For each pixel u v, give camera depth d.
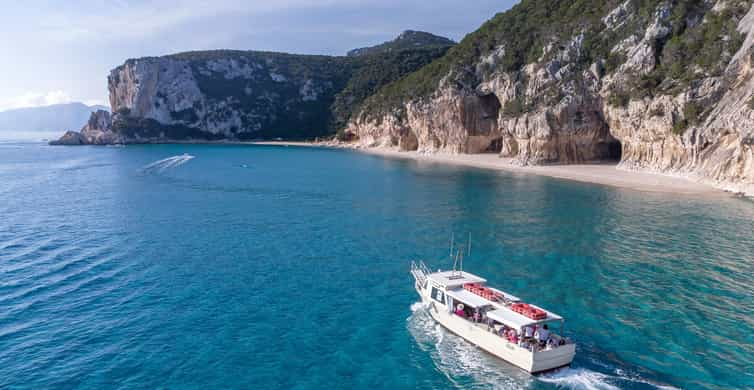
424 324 29.09
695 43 84.81
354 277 37.00
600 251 42.31
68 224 53.84
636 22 97.88
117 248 44.38
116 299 32.59
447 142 148.88
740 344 26.03
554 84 106.25
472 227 51.97
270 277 36.97
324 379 23.28
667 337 26.88
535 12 133.25
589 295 32.72
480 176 95.56
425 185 83.69
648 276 36.03
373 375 23.64
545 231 49.62
